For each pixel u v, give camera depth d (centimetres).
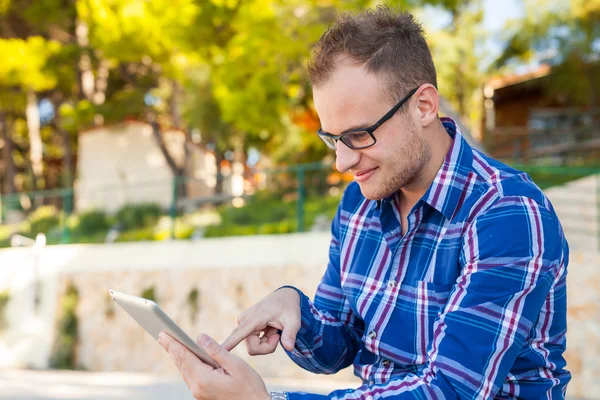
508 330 128
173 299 889
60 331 948
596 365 634
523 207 135
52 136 2458
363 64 137
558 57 1495
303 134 1522
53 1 1716
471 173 144
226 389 124
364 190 145
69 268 973
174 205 1112
